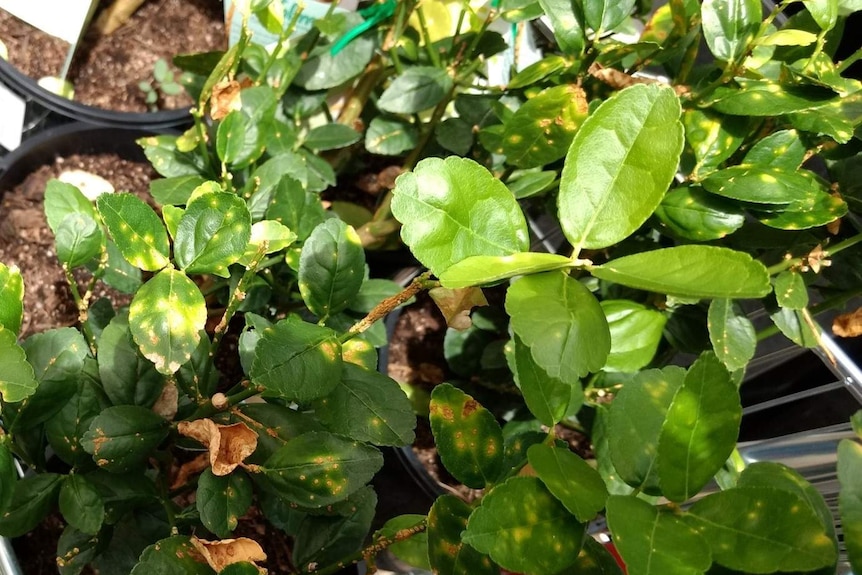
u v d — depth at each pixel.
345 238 0.37
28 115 0.61
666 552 0.23
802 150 0.39
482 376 0.57
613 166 0.24
